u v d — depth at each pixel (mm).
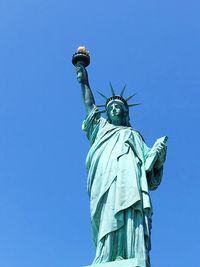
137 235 87562
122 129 102688
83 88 107938
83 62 109312
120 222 88438
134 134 102562
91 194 94812
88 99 106688
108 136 100750
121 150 97125
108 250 86688
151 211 92750
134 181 92500
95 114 104938
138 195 90688
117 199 90250
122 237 87688
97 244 89438
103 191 92500
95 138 103562
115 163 95188
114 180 93062
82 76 108188
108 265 82875
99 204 92250
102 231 88625
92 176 97062
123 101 108562
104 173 94875
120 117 106312
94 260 86938
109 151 97625
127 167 94375
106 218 89500
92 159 98688
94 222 92438
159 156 98625
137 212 89938
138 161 97188
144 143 103062
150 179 98688
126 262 82438
